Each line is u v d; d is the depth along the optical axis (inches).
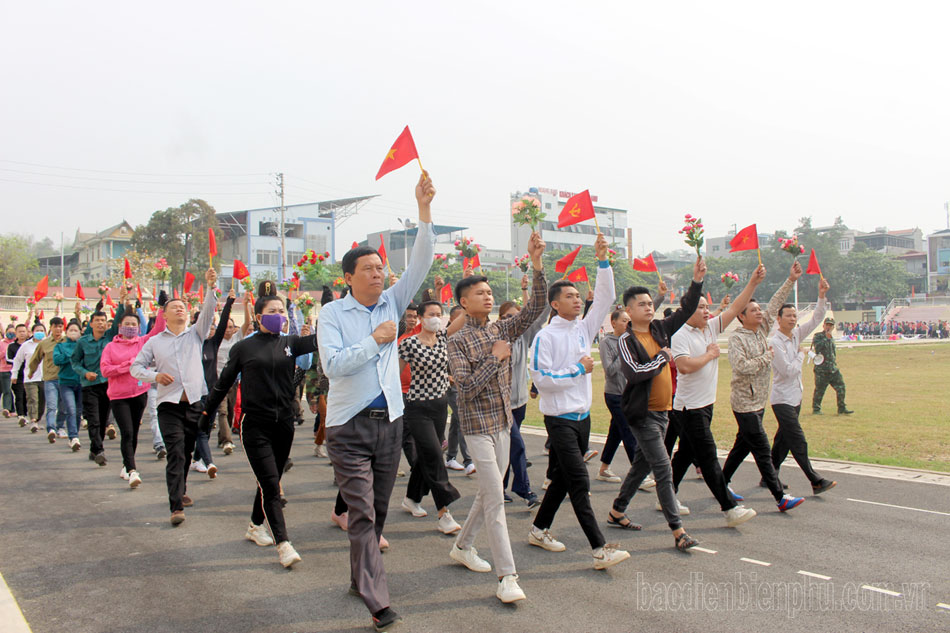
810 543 201.9
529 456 356.2
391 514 246.8
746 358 230.7
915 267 3326.8
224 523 233.3
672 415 222.4
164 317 240.4
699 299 211.3
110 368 285.9
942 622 145.8
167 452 234.5
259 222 2490.2
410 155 164.9
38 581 176.7
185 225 1894.7
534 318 189.0
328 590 169.3
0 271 1894.7
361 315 157.9
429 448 215.3
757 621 147.2
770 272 2765.7
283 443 199.3
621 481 291.6
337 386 152.8
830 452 337.1
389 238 2849.4
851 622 146.2
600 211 3540.8
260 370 192.2
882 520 224.4
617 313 272.7
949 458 317.7
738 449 244.5
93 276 2554.1
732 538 208.1
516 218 211.3
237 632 144.5
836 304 2812.5
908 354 1181.7
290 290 380.2
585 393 183.8
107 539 214.2
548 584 171.5
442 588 169.6
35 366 442.3
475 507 180.9
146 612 155.9
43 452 383.2
